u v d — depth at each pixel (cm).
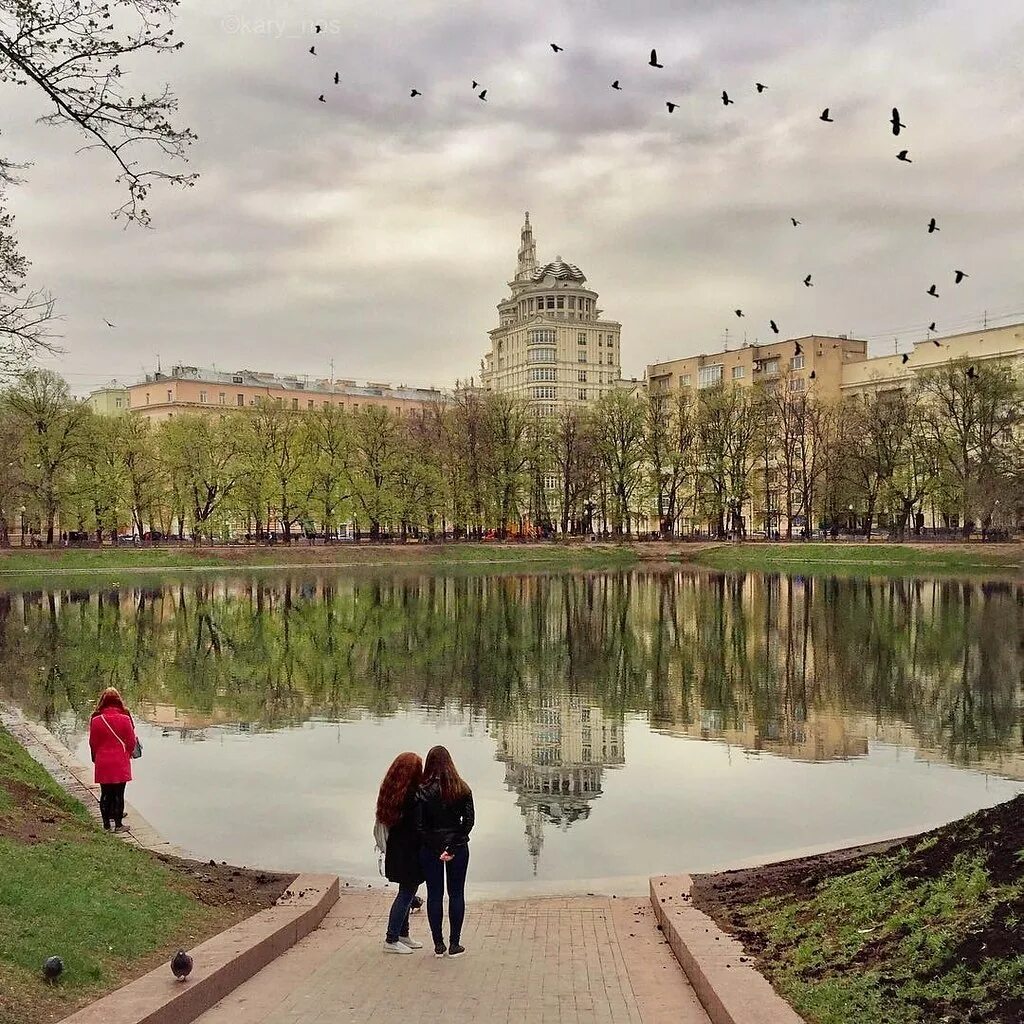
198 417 9425
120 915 1012
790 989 834
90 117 1484
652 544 10025
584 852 1548
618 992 906
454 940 1033
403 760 1053
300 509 9331
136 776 2003
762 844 1580
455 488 9919
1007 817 1071
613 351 18562
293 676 3281
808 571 8269
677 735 2406
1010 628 4406
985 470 7544
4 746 1844
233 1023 819
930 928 873
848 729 2459
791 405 10188
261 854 1523
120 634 4359
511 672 3359
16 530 10738
